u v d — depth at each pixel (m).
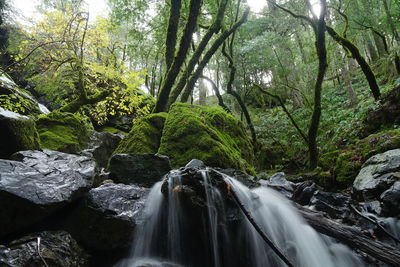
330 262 2.91
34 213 2.18
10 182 2.20
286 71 12.58
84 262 2.34
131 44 10.60
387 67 10.72
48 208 2.25
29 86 12.26
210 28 8.70
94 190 2.88
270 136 11.88
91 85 8.58
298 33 15.59
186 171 2.99
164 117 6.60
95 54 8.38
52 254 2.04
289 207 3.35
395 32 11.55
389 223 3.28
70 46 7.19
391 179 3.93
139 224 2.80
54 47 7.28
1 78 8.55
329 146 8.31
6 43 12.73
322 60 7.54
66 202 2.44
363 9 11.77
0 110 3.46
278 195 3.64
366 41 16.03
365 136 7.18
